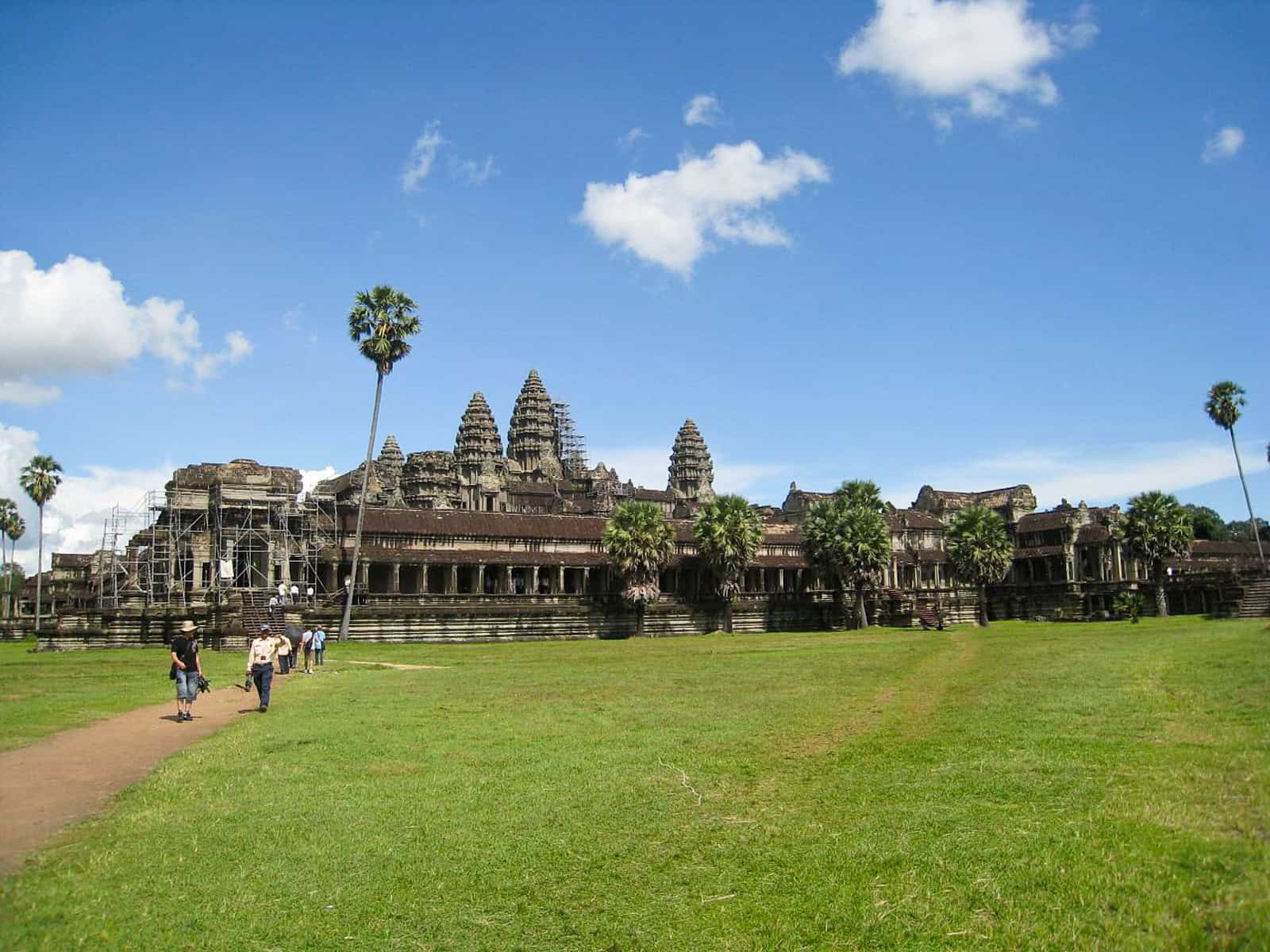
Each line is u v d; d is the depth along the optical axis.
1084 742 22.05
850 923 12.81
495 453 172.75
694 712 30.41
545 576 106.19
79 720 29.45
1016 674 38.75
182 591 81.06
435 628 82.25
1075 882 13.38
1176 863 13.59
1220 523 170.88
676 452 190.62
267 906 13.55
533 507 163.38
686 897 13.88
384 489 150.00
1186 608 108.88
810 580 119.50
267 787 19.80
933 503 142.38
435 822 17.25
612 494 163.25
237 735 26.17
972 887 13.61
